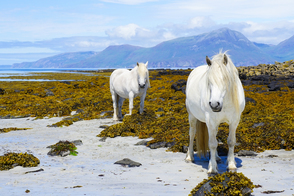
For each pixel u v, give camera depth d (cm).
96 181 523
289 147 780
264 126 930
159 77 4669
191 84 662
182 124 1105
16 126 1392
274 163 645
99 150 861
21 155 685
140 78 1274
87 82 3947
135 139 1030
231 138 583
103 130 1140
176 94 2375
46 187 479
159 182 511
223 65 526
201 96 582
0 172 614
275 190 436
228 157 605
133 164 664
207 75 540
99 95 2589
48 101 2327
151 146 876
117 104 1480
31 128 1320
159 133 1024
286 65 4250
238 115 559
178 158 737
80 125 1377
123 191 446
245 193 405
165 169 622
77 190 456
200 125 667
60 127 1330
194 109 639
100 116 1614
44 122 1504
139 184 496
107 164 686
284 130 848
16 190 459
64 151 796
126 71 1416
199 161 701
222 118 562
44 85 3703
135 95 1356
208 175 560
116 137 1077
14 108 1997
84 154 809
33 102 2266
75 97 2606
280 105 1525
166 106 1817
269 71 3938
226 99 538
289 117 1049
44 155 798
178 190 451
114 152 829
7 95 2822
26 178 552
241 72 4169
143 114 1341
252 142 812
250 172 569
